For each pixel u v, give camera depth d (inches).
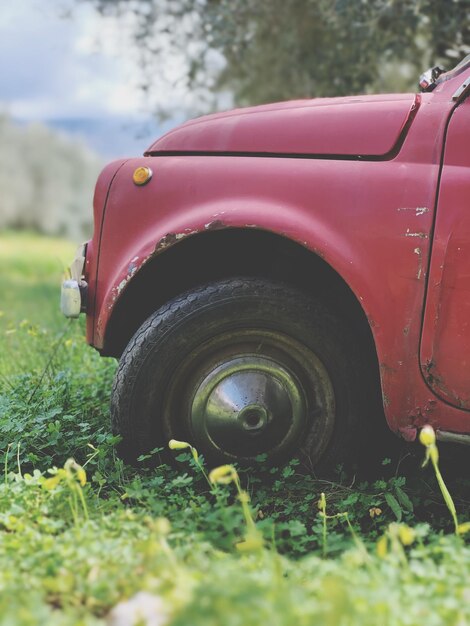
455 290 76.1
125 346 90.3
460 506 82.0
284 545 73.3
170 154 86.6
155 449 81.4
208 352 82.3
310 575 63.7
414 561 64.1
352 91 167.9
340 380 82.6
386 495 78.4
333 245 78.2
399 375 77.9
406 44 155.4
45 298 227.5
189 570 61.6
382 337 77.8
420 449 81.7
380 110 81.1
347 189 78.9
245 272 87.7
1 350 130.0
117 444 83.6
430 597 60.0
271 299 81.6
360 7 148.6
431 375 77.2
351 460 83.6
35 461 85.4
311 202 79.4
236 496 81.2
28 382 104.7
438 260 76.3
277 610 53.1
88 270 85.2
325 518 73.9
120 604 59.9
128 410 82.3
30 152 1686.8
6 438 89.0
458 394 77.1
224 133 85.0
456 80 81.3
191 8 177.6
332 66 167.8
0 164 1657.2
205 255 86.5
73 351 124.0
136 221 83.0
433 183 77.2
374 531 75.4
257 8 172.6
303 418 83.0
